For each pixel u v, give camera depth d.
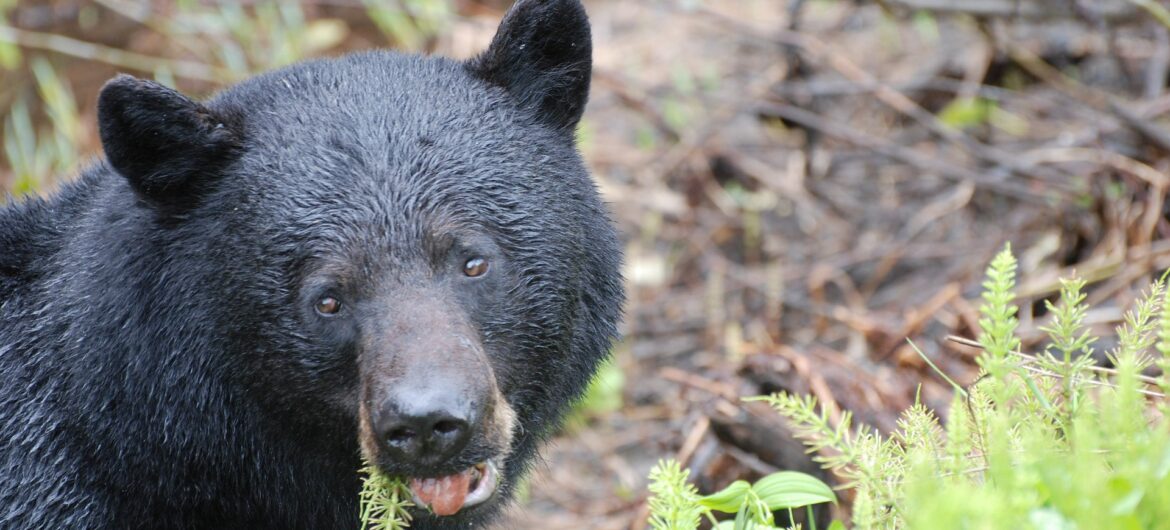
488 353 7.25
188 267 7.38
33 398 7.75
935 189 16.19
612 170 17.34
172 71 17.61
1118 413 5.43
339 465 7.73
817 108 17.33
